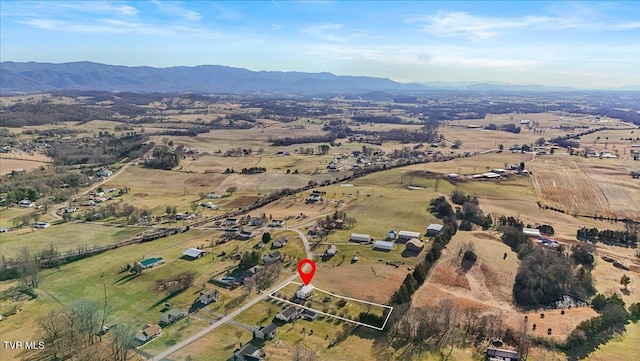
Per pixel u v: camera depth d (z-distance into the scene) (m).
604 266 138.62
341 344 98.38
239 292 122.88
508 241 153.50
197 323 107.19
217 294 120.00
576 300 118.06
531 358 92.81
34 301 118.50
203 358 93.00
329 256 145.62
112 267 140.12
